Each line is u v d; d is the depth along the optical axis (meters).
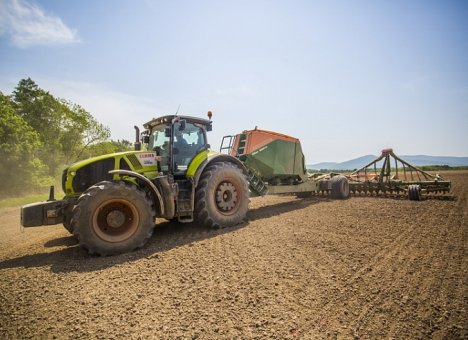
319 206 8.20
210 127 6.47
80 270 3.58
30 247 5.00
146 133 6.85
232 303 2.57
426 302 2.53
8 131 21.12
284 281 3.00
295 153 9.46
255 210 8.03
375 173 11.68
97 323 2.30
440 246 4.11
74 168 4.74
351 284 2.92
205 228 5.79
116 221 4.37
